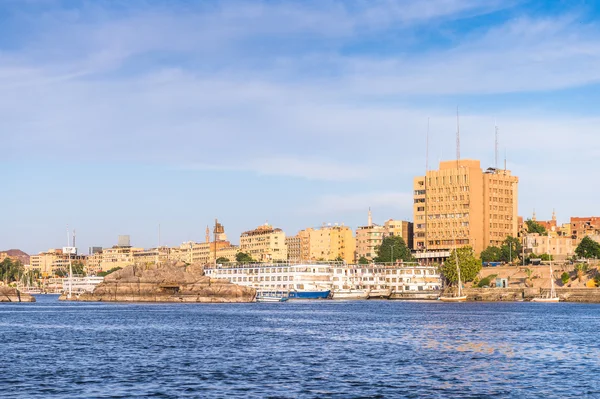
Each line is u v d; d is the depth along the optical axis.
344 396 75.44
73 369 93.75
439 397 75.06
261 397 75.00
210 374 89.25
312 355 107.56
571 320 183.12
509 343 124.25
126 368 94.56
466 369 93.12
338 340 130.25
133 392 77.69
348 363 98.69
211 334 144.00
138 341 130.00
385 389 79.12
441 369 93.12
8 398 74.62
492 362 99.75
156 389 79.25
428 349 115.25
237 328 159.62
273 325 168.88
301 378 86.12
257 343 125.25
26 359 104.19
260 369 93.31
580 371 91.62
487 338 133.25
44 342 129.12
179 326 167.38
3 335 144.75
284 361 100.88
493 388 79.81
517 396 75.69
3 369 93.94
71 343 126.94
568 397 75.19
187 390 78.69
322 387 80.31
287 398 74.50
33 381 84.50
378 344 123.06
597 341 127.62
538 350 113.81
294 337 136.25
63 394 76.69
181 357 105.69
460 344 122.75
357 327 161.00
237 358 104.31
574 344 122.62
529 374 89.12
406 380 84.69
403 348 116.75
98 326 170.00
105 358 105.06
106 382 83.75
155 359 103.62
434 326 163.25
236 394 76.50
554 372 90.75
